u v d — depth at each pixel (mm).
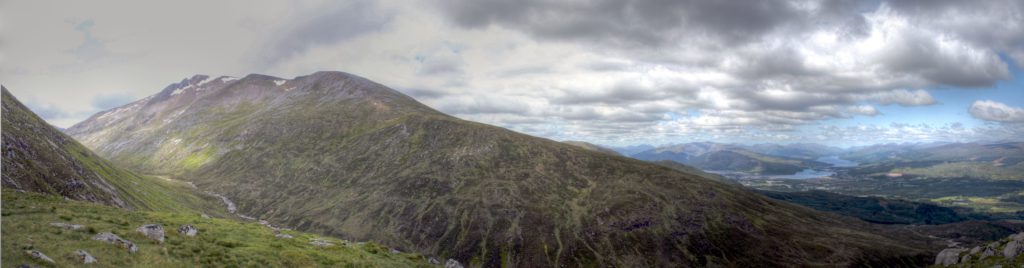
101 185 135875
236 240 60500
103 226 49250
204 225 67375
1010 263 98812
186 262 45219
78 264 36531
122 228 51188
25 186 96875
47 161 117250
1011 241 107188
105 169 171375
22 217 45062
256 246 59000
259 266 50875
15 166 100000
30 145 116625
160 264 42500
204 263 46562
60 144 150000
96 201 120750
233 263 48906
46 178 109000
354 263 62438
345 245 75875
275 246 62094
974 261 118000
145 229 49812
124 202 140625
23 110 149375
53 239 39969
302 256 58406
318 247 69250
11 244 35594
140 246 45625
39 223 43938
